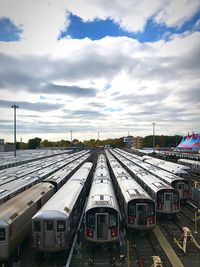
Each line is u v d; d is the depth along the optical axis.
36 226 19.09
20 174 37.75
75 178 34.16
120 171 39.94
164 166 49.03
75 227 23.73
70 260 18.95
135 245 21.58
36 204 24.08
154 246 21.42
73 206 22.23
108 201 21.55
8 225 17.95
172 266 18.20
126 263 18.72
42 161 60.44
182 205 34.31
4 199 24.48
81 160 65.69
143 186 33.56
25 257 20.08
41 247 18.88
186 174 39.97
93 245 20.69
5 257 17.83
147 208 22.88
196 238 23.08
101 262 18.89
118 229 20.44
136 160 62.69
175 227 26.00
